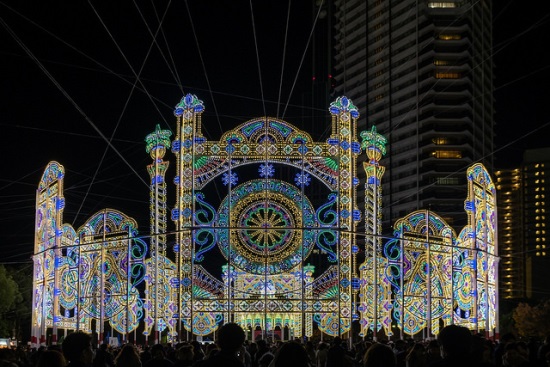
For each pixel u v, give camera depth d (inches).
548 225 5211.6
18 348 660.7
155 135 1227.9
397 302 1209.4
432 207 3966.5
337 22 4589.1
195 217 1175.6
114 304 1216.2
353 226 1173.7
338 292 1151.6
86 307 1214.3
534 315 2353.6
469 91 4052.7
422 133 4040.4
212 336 1343.5
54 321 1177.4
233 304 1165.1
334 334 1158.3
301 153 1182.9
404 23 4165.8
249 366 685.9
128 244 1192.2
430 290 1160.8
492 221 1258.0
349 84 4458.7
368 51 4362.7
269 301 1161.4
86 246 1210.6
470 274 1210.6
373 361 295.1
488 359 476.4
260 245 1188.5
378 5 4311.0
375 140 1237.1
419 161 4025.6
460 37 4052.7
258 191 1186.0
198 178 1185.4
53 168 1223.5
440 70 4050.2
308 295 1175.0
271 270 1181.1
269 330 1247.5
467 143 4010.8
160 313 1206.3
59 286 1190.3
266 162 1182.9
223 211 1181.1
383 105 4259.4
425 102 4052.7
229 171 1178.6
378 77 4293.8
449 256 1226.6
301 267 1160.2
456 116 4023.1
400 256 1196.5
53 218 1208.2
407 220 1219.9
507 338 586.6
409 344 715.4
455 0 4060.0
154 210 1224.2
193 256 1167.0
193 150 1183.6
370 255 1230.9
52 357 299.6
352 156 1187.3
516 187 5467.5
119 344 1270.9
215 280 1180.5
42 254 1219.2
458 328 270.5
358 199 4015.8
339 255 1163.9
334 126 1210.6
